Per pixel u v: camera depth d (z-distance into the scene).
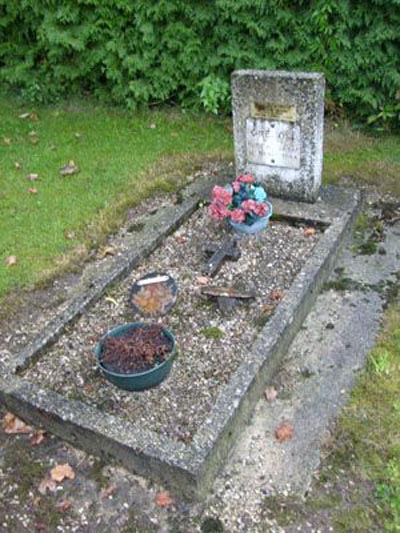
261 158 2.90
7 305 2.49
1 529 1.71
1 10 4.12
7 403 2.02
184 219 2.91
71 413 1.88
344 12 3.36
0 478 1.85
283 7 3.51
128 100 4.09
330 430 1.92
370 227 2.90
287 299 2.27
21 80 4.29
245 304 2.33
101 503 1.76
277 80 2.64
